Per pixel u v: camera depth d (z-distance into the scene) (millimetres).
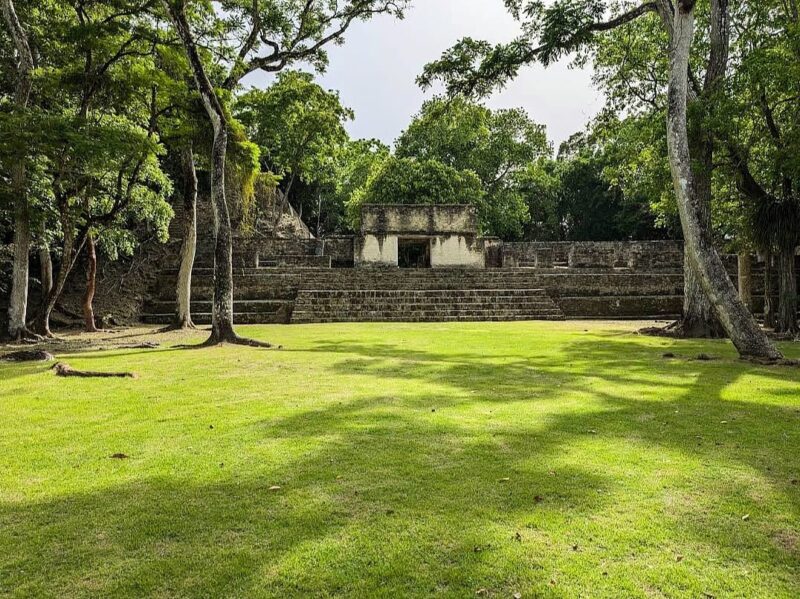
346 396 4926
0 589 1889
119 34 11188
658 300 18359
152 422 4016
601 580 1910
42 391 5254
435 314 16891
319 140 28875
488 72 11516
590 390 5254
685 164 7777
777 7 11477
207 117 12195
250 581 1914
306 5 11828
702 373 6297
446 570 1971
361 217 23969
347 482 2811
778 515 2439
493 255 26484
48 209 12727
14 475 2949
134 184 14336
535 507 2506
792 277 11758
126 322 17203
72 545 2188
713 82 10609
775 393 5098
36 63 12469
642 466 3061
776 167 10711
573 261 25672
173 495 2662
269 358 7691
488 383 5629
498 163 32875
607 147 19344
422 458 3184
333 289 19422
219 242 9836
